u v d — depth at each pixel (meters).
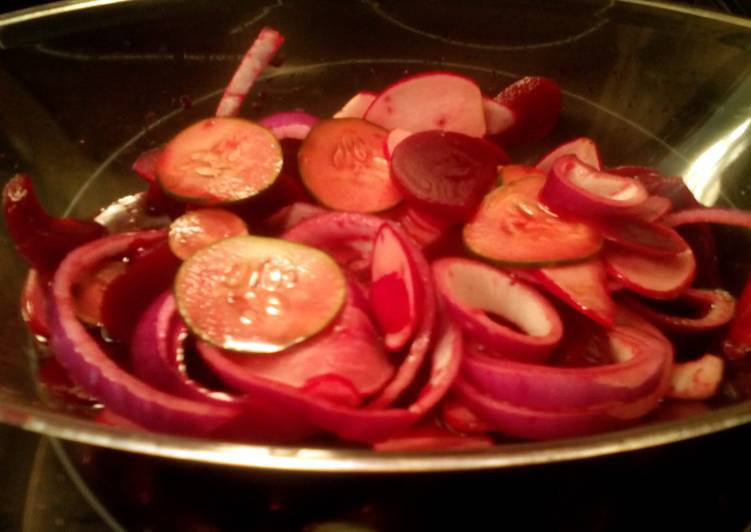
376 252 0.25
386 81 0.36
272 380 0.22
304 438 0.22
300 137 0.31
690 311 0.27
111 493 0.24
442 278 0.25
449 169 0.27
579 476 0.23
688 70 0.34
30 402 0.22
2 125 0.30
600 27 0.35
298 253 0.24
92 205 0.30
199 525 0.23
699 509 0.23
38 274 0.27
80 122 0.32
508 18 0.36
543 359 0.23
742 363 0.25
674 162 0.33
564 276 0.24
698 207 0.29
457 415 0.23
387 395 0.23
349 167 0.28
